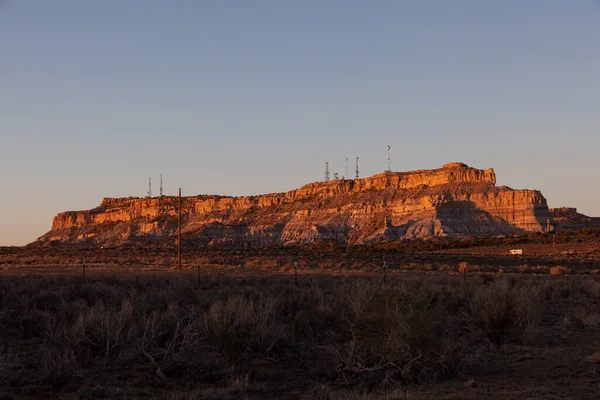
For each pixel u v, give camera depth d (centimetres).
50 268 6116
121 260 8162
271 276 4325
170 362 1309
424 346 1236
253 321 1561
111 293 2473
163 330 1541
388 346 1216
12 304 2266
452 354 1311
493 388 1131
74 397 1084
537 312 1833
